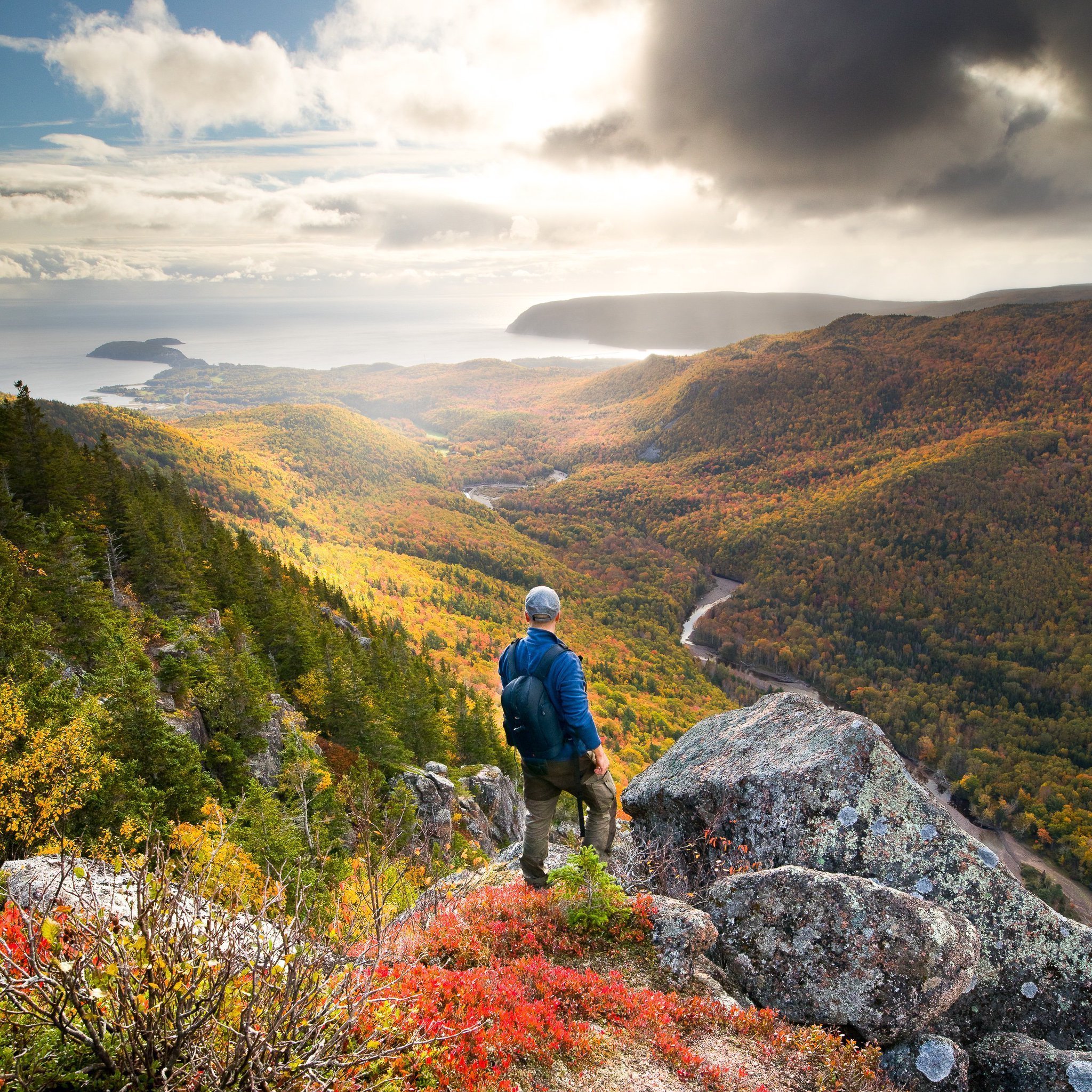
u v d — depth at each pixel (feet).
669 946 14.85
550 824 16.31
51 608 99.35
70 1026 6.97
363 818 16.35
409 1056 8.99
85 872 8.38
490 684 423.64
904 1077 13.43
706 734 24.06
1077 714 549.95
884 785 18.56
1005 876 17.02
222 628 146.72
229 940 7.68
